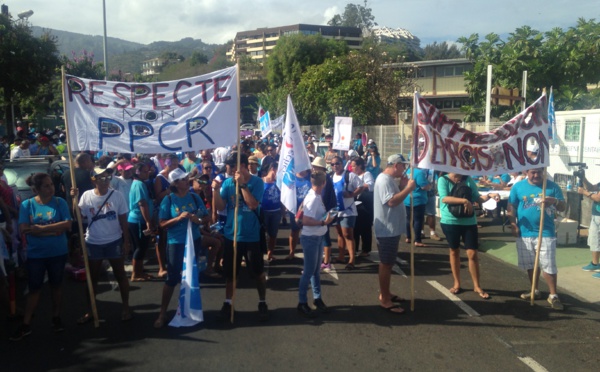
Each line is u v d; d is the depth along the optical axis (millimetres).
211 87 6047
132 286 7320
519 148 6383
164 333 5523
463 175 6789
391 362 4816
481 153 6344
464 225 6793
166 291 5734
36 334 5527
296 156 6441
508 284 7383
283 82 50250
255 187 5871
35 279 5402
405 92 34812
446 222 6824
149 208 7320
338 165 8062
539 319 5973
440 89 39906
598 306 6469
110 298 6766
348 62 31781
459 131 6277
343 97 28688
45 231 5383
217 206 5883
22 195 9492
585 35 20016
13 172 9984
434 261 8789
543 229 6402
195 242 5977
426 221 11945
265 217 8570
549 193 6402
